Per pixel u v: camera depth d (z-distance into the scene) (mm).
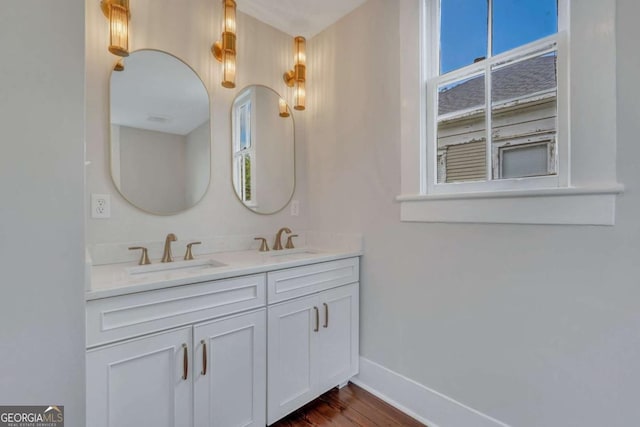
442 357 1520
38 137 739
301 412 1626
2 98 697
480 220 1370
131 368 1059
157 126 1620
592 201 1086
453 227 1470
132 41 1535
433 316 1553
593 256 1092
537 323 1226
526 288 1251
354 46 1934
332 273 1730
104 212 1470
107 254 1476
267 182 2072
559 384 1177
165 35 1635
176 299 1159
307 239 2271
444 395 1511
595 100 1074
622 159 1030
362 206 1895
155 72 1609
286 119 2172
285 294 1506
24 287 728
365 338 1868
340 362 1771
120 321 1032
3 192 701
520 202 1254
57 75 762
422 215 1578
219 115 1846
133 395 1062
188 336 1188
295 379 1543
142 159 1577
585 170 1101
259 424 1396
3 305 705
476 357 1402
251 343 1376
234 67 1768
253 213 2004
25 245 727
